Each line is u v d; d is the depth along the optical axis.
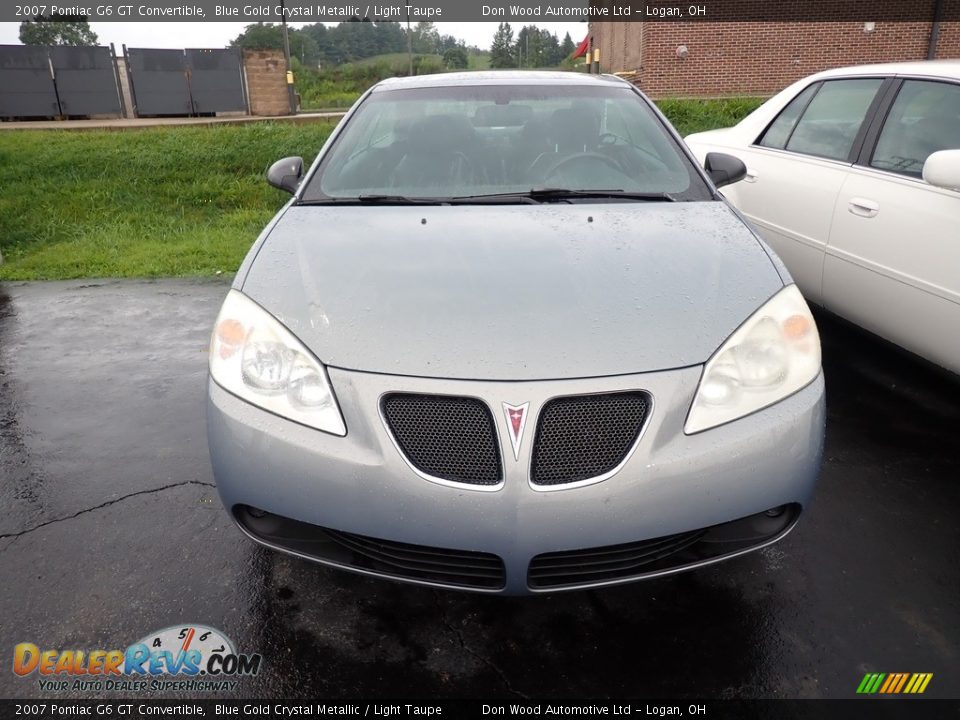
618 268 2.05
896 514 2.49
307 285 2.00
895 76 3.36
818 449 1.86
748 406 1.78
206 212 7.86
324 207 2.55
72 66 14.19
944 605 2.08
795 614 2.05
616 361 1.74
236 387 1.85
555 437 1.70
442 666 1.90
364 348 1.79
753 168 4.09
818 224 3.49
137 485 2.71
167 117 15.10
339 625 2.03
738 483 1.75
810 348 1.91
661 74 16.19
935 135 3.02
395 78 3.39
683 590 2.15
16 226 7.04
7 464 2.87
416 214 2.43
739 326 1.86
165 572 2.24
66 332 4.37
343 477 1.72
